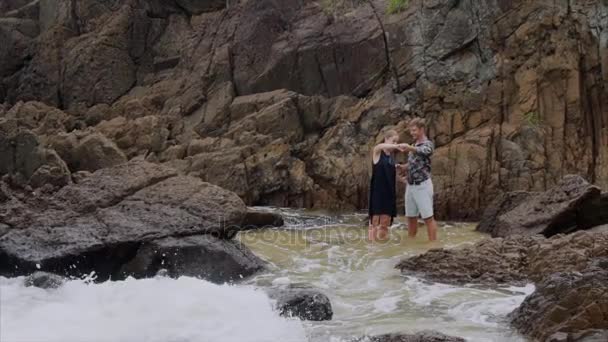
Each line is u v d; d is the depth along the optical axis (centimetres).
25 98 2103
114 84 2028
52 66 2081
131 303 658
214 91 1839
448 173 1430
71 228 893
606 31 1479
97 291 698
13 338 572
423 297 752
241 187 1527
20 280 751
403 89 1611
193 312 638
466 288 788
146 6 2097
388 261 935
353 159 1552
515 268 835
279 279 837
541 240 890
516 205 1165
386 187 1093
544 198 1093
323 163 1557
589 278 597
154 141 1706
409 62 1608
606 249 808
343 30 1708
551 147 1462
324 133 1652
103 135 1655
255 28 1834
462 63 1563
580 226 1048
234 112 1755
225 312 642
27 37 2208
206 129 1783
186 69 1961
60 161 1438
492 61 1536
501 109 1512
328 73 1716
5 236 874
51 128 1816
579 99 1472
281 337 601
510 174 1423
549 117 1484
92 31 2142
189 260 855
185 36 2048
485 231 1191
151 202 964
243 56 1841
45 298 683
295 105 1667
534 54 1504
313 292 698
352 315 686
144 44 2088
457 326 641
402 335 587
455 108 1541
